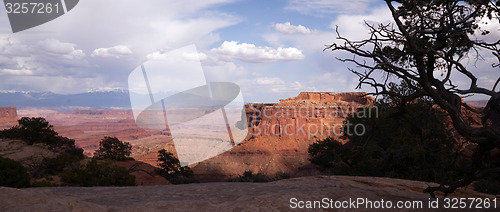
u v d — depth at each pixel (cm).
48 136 4006
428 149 1645
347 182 486
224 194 355
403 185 526
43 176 2659
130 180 2481
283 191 357
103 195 354
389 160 1945
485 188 1180
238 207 288
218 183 474
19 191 270
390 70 441
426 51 405
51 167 2833
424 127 1300
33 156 3456
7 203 239
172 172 3762
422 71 415
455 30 445
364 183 520
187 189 395
